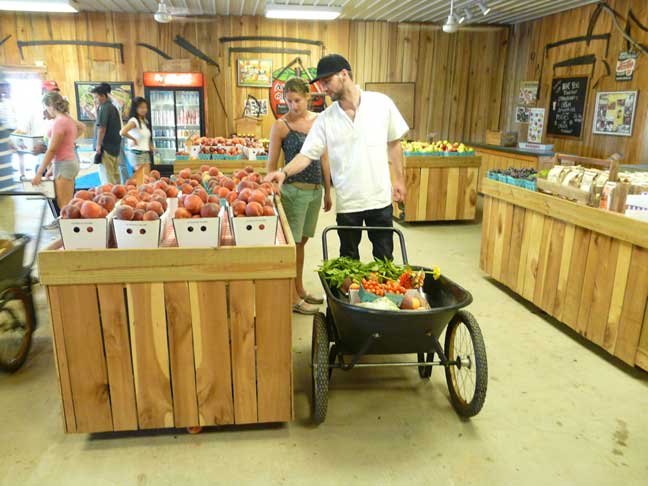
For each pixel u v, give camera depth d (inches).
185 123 307.1
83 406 81.4
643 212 104.5
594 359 116.6
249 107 335.6
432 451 84.2
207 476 77.6
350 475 78.3
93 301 77.0
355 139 113.8
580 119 272.4
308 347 121.0
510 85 343.9
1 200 287.3
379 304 85.7
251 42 326.6
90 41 313.1
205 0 278.8
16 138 301.3
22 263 111.9
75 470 78.6
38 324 131.2
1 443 84.9
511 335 128.9
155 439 86.1
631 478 78.5
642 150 231.8
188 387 82.6
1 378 105.8
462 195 250.4
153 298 77.7
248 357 82.5
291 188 129.8
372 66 340.2
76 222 75.3
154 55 320.2
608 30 249.9
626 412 96.0
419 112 352.5
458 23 269.3
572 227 125.1
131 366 80.4
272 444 85.3
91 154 310.2
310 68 334.6
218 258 77.0
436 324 83.7
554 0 255.0
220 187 106.6
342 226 111.0
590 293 119.5
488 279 171.8
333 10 277.7
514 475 78.8
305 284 163.0
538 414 94.9
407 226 249.6
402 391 102.7
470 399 97.6
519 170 166.9
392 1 272.7
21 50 311.1
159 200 89.6
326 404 87.6
